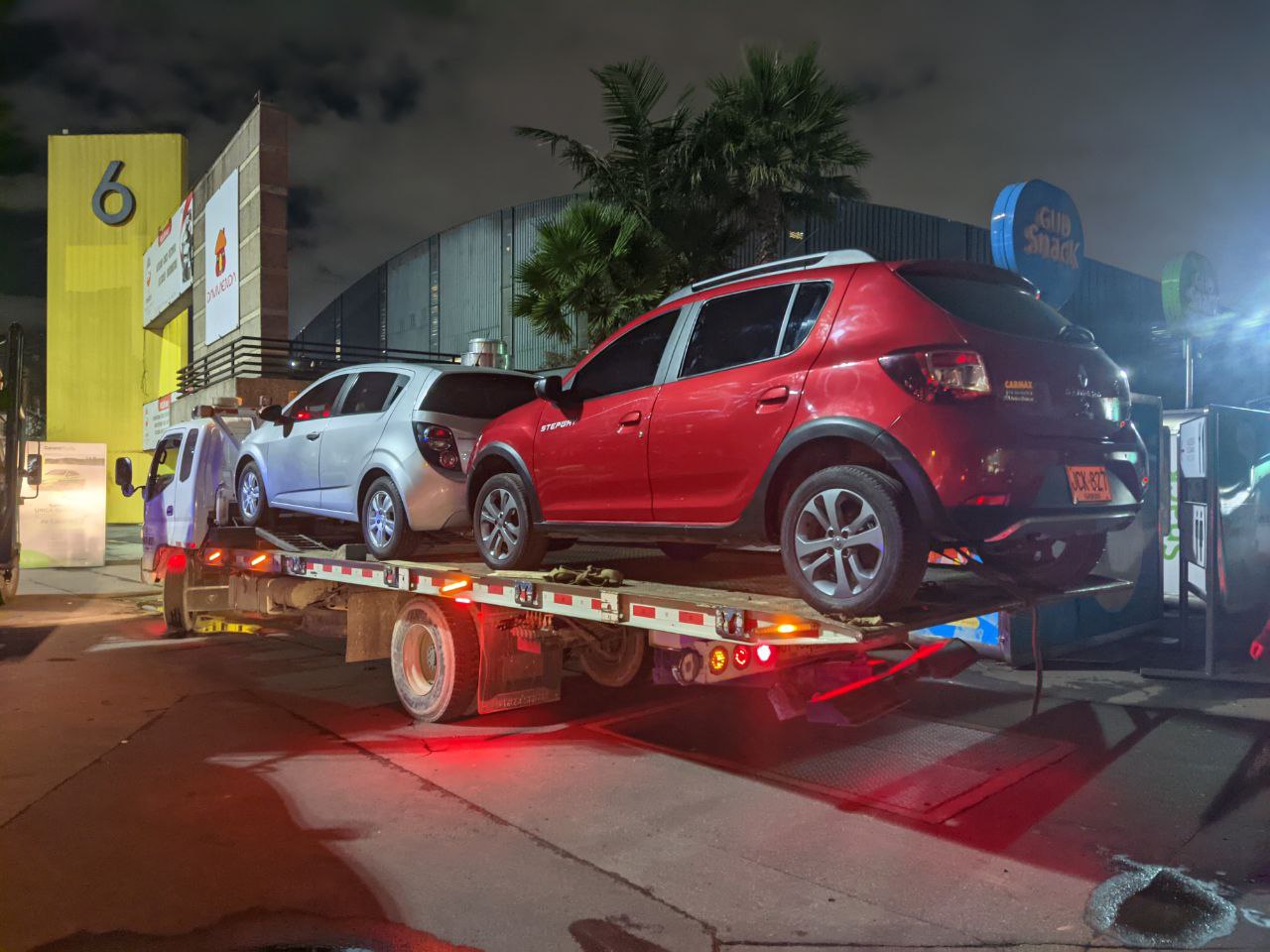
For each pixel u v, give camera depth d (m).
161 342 42.12
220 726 5.98
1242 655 7.49
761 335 4.24
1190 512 7.65
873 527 3.62
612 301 14.81
